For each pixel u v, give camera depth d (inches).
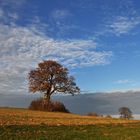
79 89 3506.4
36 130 1230.3
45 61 3432.6
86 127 1421.0
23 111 2719.0
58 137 1108.5
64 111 3336.6
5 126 1270.9
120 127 1482.5
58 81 3410.4
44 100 3353.8
